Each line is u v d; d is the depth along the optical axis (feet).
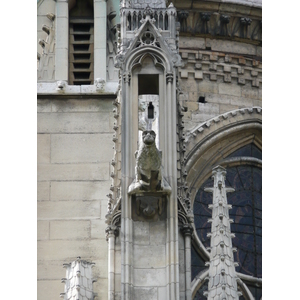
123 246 156.66
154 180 157.79
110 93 195.00
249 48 222.28
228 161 214.90
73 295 158.71
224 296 155.22
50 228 185.26
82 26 204.85
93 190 188.34
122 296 154.51
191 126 215.10
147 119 173.37
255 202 213.46
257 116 218.38
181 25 220.02
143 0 169.48
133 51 165.48
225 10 220.84
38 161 190.19
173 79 164.45
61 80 197.57
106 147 191.62
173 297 154.71
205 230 208.03
